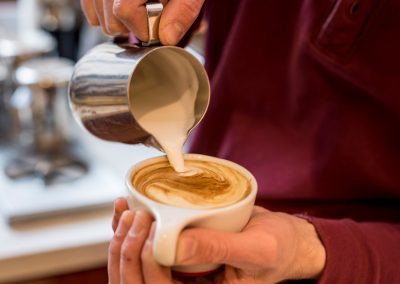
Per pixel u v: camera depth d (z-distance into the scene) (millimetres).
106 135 528
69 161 1102
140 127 486
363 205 663
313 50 638
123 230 441
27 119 1219
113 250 448
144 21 486
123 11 479
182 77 554
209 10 736
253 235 421
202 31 779
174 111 546
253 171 696
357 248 519
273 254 421
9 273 815
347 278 511
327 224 534
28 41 1260
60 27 1347
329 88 648
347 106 636
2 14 1569
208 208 437
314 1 636
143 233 419
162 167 525
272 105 698
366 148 628
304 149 674
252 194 456
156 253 379
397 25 586
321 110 656
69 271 870
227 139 729
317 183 655
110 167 1097
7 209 896
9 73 1215
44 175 1021
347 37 610
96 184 1017
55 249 837
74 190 983
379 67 606
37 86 1112
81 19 1344
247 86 705
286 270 484
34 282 853
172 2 491
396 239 547
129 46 517
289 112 690
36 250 825
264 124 707
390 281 515
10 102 1222
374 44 603
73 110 545
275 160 688
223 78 717
